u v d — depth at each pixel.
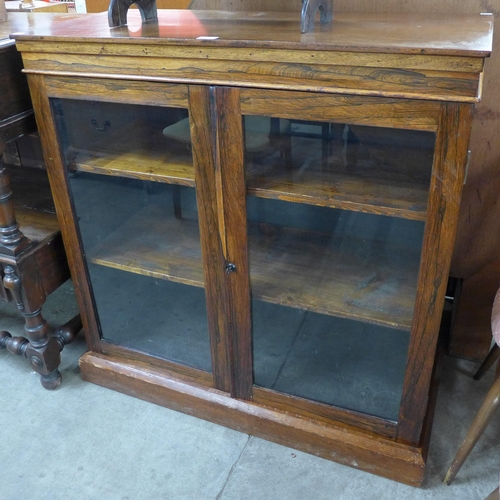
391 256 1.08
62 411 1.43
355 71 0.85
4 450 1.33
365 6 1.24
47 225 1.40
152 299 1.35
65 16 1.45
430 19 1.10
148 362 1.42
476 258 1.41
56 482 1.25
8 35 1.16
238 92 0.95
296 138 0.97
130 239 1.33
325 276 1.15
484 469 1.24
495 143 1.26
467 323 1.49
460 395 1.43
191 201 1.17
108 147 1.16
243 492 1.22
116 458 1.30
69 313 1.79
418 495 1.19
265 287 1.16
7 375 1.55
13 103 1.19
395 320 1.06
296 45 0.86
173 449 1.32
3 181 1.20
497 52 1.17
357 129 0.92
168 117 1.05
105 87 1.06
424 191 0.93
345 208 0.97
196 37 0.94
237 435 1.36
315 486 1.23
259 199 1.06
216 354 1.30
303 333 1.21
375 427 1.21
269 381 1.30
